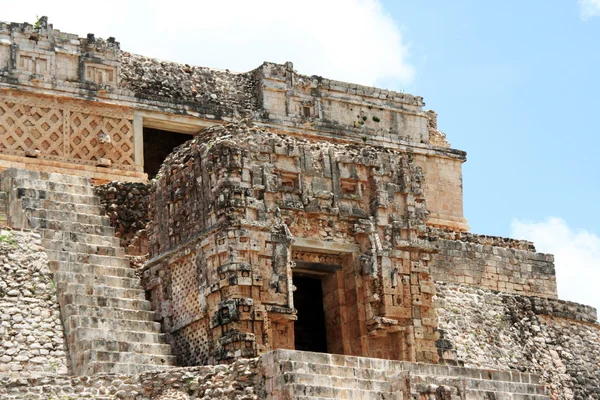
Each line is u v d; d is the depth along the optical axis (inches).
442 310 2977.4
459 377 2219.5
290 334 2393.0
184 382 2085.4
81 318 2251.5
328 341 2544.3
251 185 2431.1
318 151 2559.1
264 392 2033.7
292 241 2429.9
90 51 3198.8
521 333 3073.3
